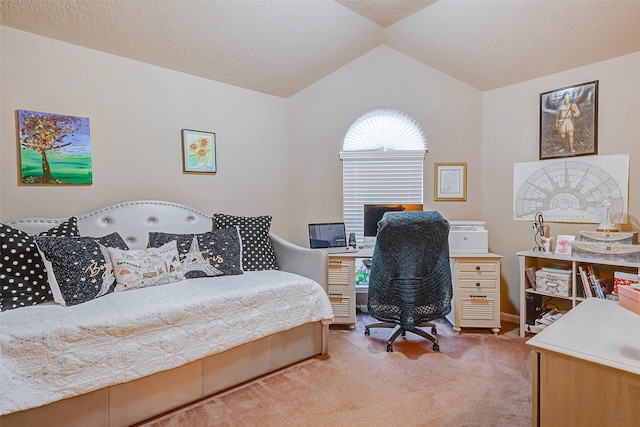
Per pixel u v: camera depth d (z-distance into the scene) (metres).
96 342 1.59
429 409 1.86
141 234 2.61
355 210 3.69
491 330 3.02
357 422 1.76
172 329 1.81
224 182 3.23
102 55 2.49
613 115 2.73
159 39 2.54
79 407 1.56
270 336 2.26
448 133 3.57
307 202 3.71
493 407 1.87
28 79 2.21
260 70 3.19
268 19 2.69
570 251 2.81
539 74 3.08
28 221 2.16
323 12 2.83
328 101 3.68
